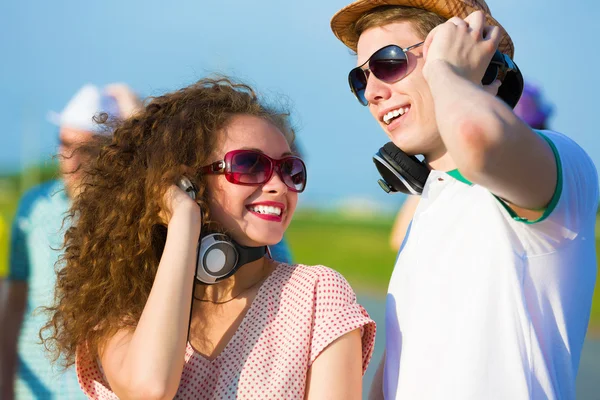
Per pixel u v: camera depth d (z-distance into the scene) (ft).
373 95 7.56
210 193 7.66
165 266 7.09
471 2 7.34
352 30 8.13
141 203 7.88
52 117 12.16
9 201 102.99
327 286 7.29
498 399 6.05
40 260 12.34
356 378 6.98
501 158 5.32
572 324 6.39
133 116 8.38
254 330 7.31
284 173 7.68
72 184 11.48
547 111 10.22
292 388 6.91
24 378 12.17
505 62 7.18
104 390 7.71
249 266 7.75
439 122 5.56
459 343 6.27
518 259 6.21
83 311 7.87
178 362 6.79
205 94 8.08
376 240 72.69
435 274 6.64
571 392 6.28
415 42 7.40
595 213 6.48
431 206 6.95
